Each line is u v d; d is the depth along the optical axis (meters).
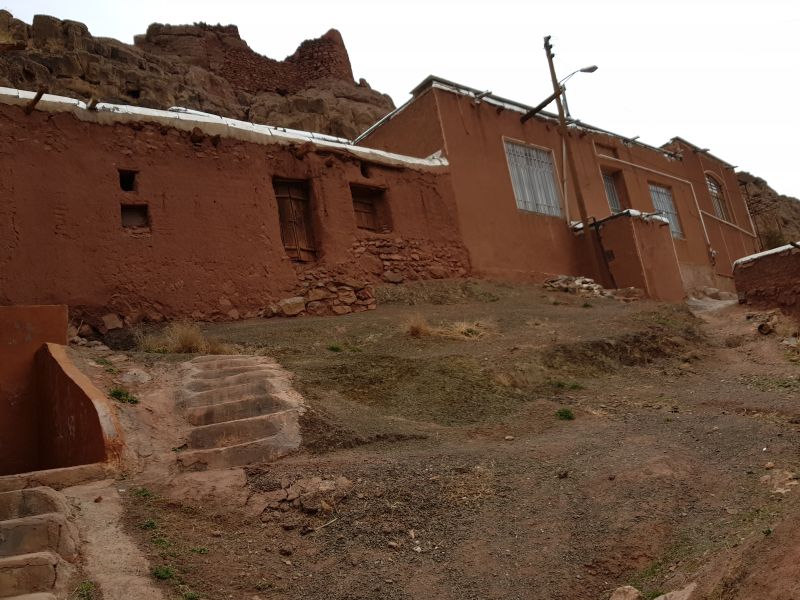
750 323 11.88
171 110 12.40
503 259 16.36
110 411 5.61
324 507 4.88
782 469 5.00
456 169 16.19
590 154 21.02
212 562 4.15
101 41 21.22
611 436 6.37
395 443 6.27
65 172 10.10
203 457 5.59
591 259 18.02
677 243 23.47
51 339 7.25
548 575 4.11
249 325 10.70
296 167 13.09
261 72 27.52
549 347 9.41
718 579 3.29
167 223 10.92
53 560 3.61
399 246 14.27
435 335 10.30
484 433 6.73
